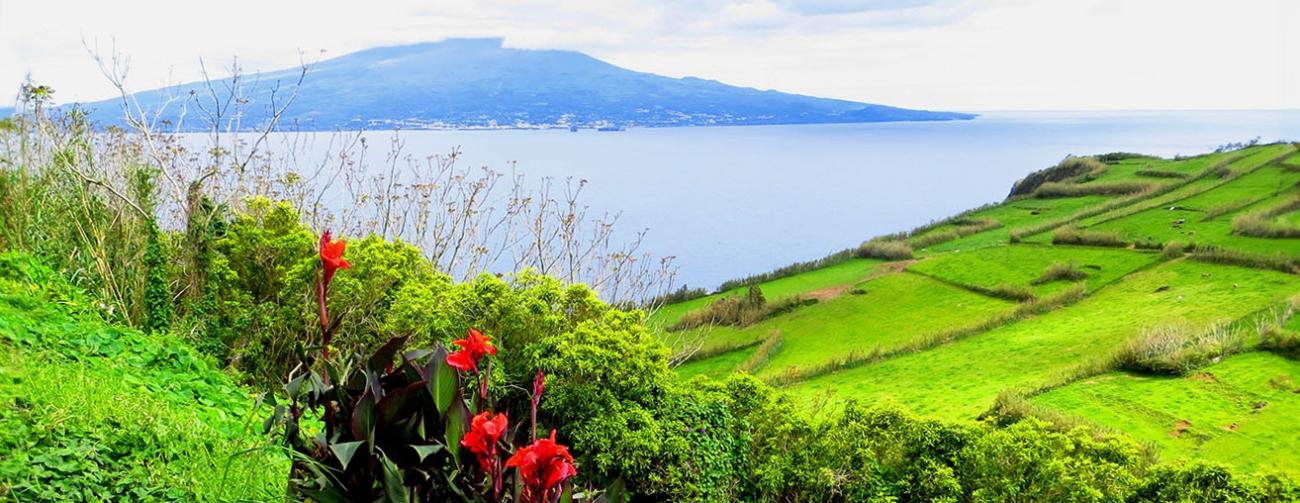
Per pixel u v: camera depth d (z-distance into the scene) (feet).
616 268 32.04
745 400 26.20
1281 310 147.23
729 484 23.73
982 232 293.43
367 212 30.32
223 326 26.48
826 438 25.86
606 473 21.21
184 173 29.35
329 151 32.63
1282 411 104.63
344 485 9.43
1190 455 94.38
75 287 24.44
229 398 19.39
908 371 145.28
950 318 186.50
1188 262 197.98
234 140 29.89
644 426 21.59
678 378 24.85
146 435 14.10
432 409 9.68
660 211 609.01
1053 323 167.84
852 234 615.16
